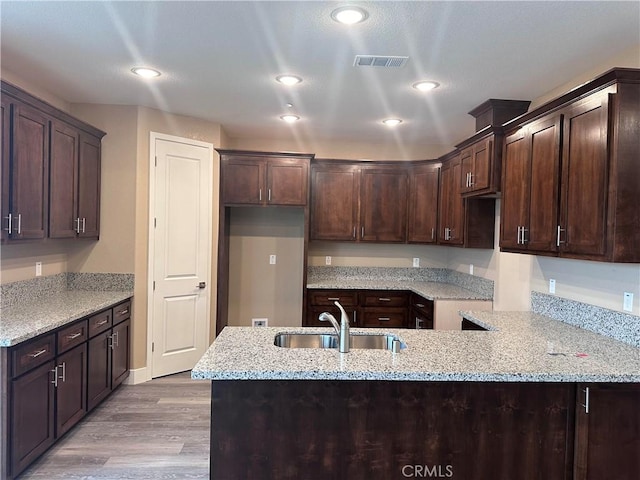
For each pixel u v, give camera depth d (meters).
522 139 2.86
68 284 3.91
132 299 3.94
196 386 3.99
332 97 3.57
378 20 2.26
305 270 4.74
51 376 2.68
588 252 2.23
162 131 4.10
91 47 2.67
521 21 2.24
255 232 5.21
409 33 2.40
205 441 2.99
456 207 4.33
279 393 1.96
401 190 4.99
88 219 3.67
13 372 2.32
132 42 2.59
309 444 1.98
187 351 4.41
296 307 5.25
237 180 4.61
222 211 4.59
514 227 2.95
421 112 3.95
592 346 2.33
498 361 2.05
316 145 5.24
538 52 2.61
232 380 1.95
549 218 2.55
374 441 1.99
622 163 2.08
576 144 2.33
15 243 2.72
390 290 4.80
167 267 4.20
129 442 2.96
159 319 4.17
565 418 2.03
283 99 3.65
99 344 3.32
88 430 3.12
